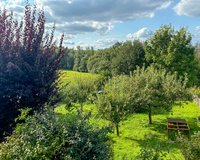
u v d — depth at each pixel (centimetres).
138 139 2136
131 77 2614
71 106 829
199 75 5453
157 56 5253
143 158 705
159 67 5116
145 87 2412
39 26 931
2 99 842
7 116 850
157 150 765
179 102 2811
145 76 2570
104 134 638
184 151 1146
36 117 647
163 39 5241
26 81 869
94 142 604
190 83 5038
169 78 2578
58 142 569
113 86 2345
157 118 2891
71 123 611
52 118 624
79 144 576
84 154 574
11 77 848
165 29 5247
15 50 883
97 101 2202
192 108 3572
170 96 2481
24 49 896
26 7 926
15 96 845
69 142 571
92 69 8844
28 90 838
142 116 2991
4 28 887
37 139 568
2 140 821
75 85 3466
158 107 2562
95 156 583
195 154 1112
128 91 2381
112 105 2161
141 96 2389
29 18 924
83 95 3344
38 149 545
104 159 599
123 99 2172
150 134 2275
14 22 915
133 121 2748
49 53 930
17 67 827
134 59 6209
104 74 5256
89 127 625
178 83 2533
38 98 883
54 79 929
